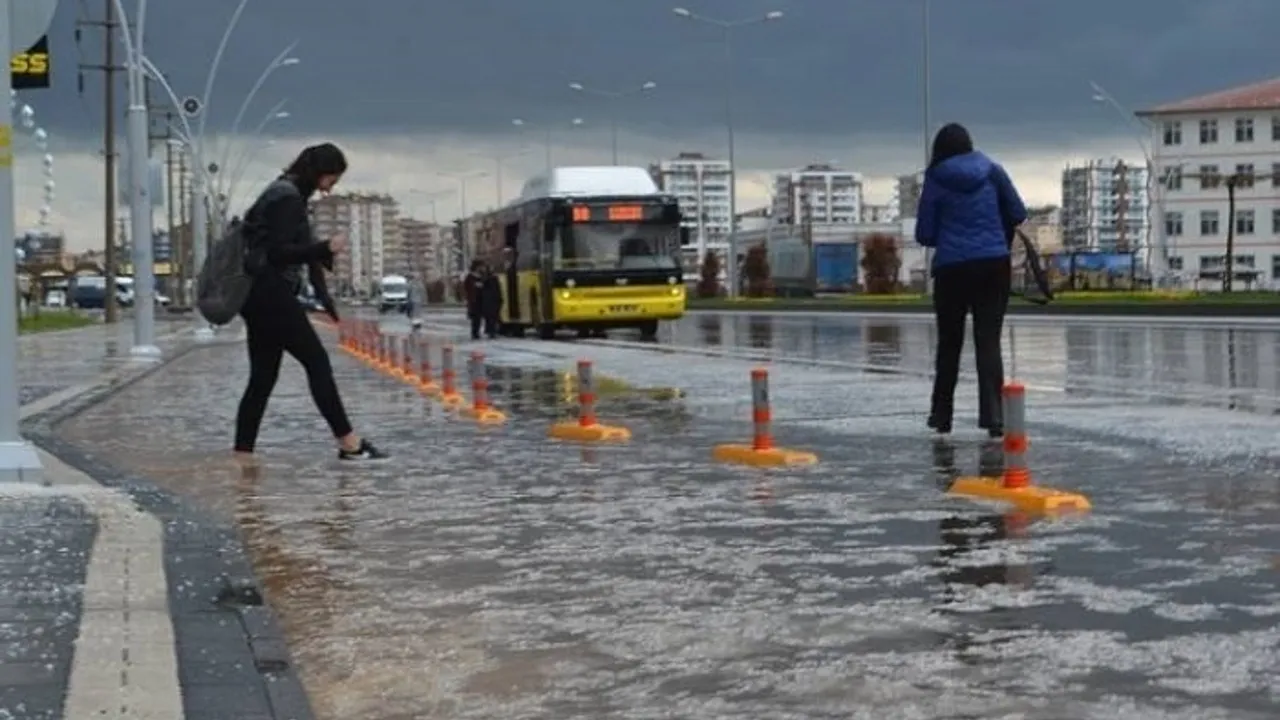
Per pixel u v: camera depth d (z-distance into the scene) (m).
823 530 8.65
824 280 101.94
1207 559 7.50
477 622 6.71
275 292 12.55
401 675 5.91
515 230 46.19
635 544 8.39
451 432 14.94
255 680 5.60
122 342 44.06
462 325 63.75
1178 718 5.03
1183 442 12.18
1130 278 81.00
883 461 11.56
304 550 8.50
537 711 5.38
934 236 13.02
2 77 10.38
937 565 7.58
